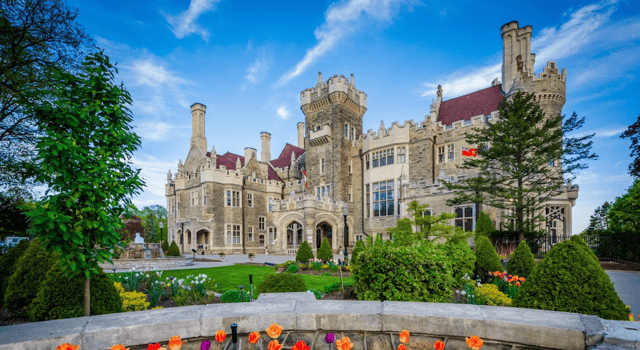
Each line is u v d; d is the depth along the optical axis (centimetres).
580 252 461
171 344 275
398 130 3016
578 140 1761
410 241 938
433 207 2319
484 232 1856
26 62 1156
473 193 1981
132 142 499
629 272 1370
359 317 362
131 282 947
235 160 4631
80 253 419
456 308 372
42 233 404
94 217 436
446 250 872
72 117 412
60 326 327
